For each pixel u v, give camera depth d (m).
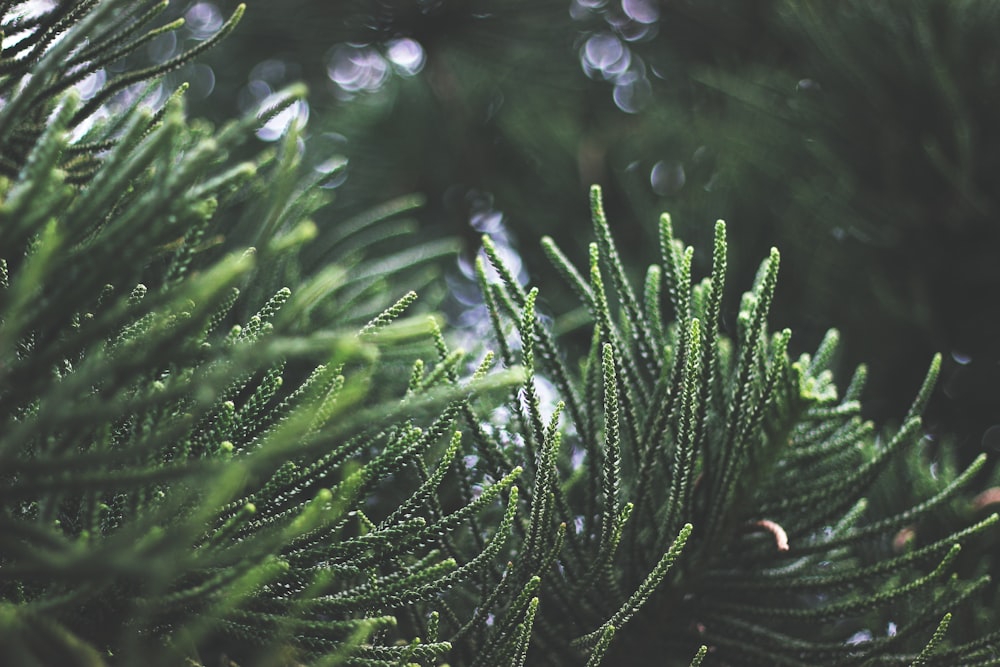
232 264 0.82
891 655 1.03
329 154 1.81
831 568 1.12
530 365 0.99
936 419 1.61
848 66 1.70
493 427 1.09
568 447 1.14
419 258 1.19
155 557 0.80
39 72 0.88
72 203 0.89
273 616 0.91
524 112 2.03
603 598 1.03
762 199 1.65
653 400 1.05
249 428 0.95
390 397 1.16
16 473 0.84
